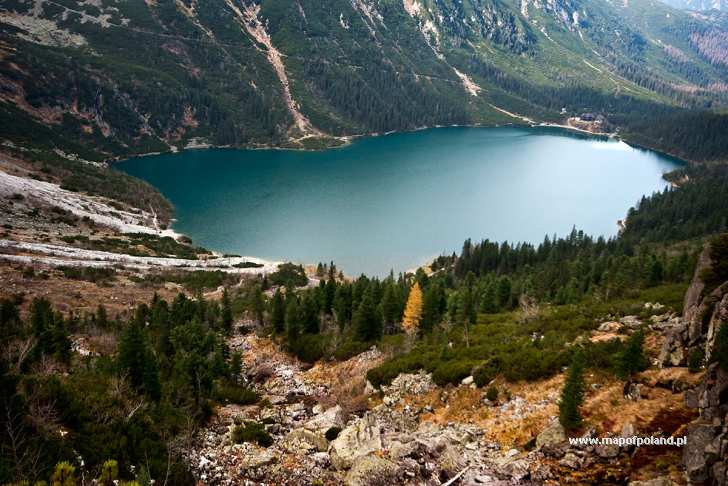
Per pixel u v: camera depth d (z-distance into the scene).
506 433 38.22
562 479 31.56
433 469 33.50
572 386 34.81
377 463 33.06
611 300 75.69
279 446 38.59
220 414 47.28
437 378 51.53
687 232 197.88
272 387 62.38
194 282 138.25
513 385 45.69
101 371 49.72
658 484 27.62
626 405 35.78
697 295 40.22
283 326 87.56
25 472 25.45
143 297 118.88
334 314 94.69
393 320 89.31
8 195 163.00
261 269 160.50
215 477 33.47
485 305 99.56
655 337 47.28
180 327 76.81
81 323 84.12
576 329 59.28
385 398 51.50
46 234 150.38
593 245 180.25
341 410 48.84
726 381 28.67
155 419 39.25
